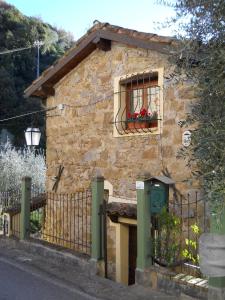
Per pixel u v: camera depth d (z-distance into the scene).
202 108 4.12
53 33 41.38
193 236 7.74
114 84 9.98
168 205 8.22
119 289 6.71
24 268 8.05
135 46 9.34
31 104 31.47
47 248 8.76
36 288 6.84
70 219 10.96
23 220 9.66
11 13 36.75
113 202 9.58
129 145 9.65
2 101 31.41
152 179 8.05
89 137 10.64
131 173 9.58
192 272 6.49
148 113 9.35
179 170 8.58
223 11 3.91
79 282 7.16
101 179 7.75
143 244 6.73
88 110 10.69
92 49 10.52
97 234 7.62
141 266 6.74
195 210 7.85
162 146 8.96
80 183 10.81
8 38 34.28
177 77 6.19
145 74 9.26
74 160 11.03
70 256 8.09
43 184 17.48
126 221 9.23
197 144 4.00
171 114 8.80
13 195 12.24
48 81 11.54
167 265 6.61
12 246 9.85
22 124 31.20
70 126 11.20
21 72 34.81
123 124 9.87
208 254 5.03
